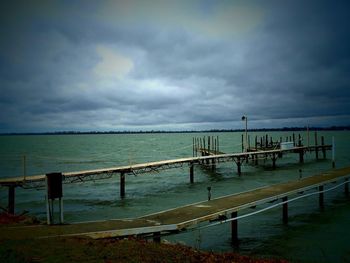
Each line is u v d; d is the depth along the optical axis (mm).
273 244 20750
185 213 21188
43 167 69500
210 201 24688
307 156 87375
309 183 31922
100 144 182125
